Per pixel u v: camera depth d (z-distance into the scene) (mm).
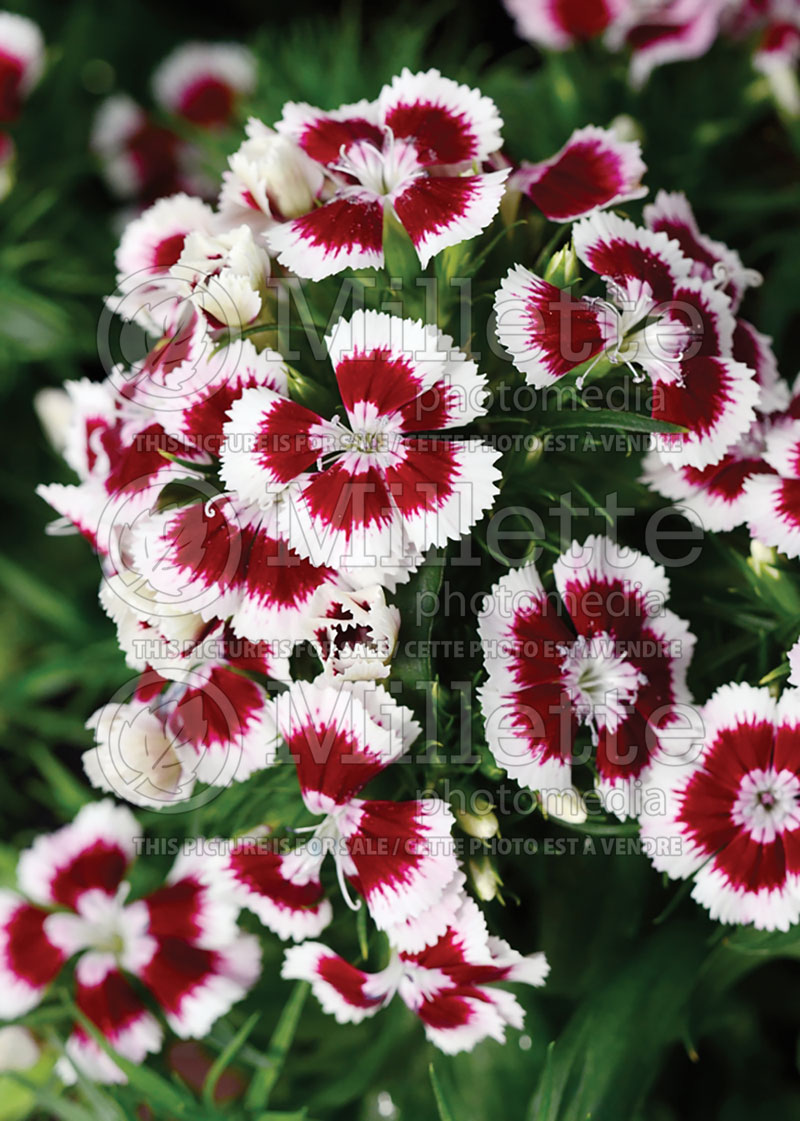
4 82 405
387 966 303
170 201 312
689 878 304
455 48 406
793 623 301
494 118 302
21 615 411
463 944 291
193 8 481
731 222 374
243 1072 336
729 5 374
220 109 420
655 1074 307
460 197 290
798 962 349
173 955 316
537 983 297
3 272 398
